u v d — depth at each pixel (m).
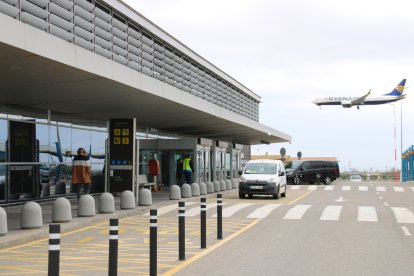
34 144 20.84
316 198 26.69
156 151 31.97
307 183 45.38
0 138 18.95
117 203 22.30
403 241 12.41
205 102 24.61
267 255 10.36
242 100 44.53
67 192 23.14
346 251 10.89
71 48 13.44
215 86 35.81
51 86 16.20
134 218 17.66
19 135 19.97
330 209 20.27
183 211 9.94
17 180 19.67
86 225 15.53
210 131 37.25
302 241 12.32
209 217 17.83
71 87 16.50
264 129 39.22
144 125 31.52
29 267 9.30
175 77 27.30
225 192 30.64
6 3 12.89
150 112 23.95
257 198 26.86
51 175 21.92
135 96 18.89
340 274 8.54
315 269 8.94
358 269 8.96
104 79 15.40
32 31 11.95
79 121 24.39
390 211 19.73
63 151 22.92
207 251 10.86
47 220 15.53
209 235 13.42
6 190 19.06
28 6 14.25
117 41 20.38
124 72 16.28
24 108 20.36
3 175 18.95
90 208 16.66
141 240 12.68
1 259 10.12
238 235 13.36
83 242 12.41
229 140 49.97
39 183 21.06
